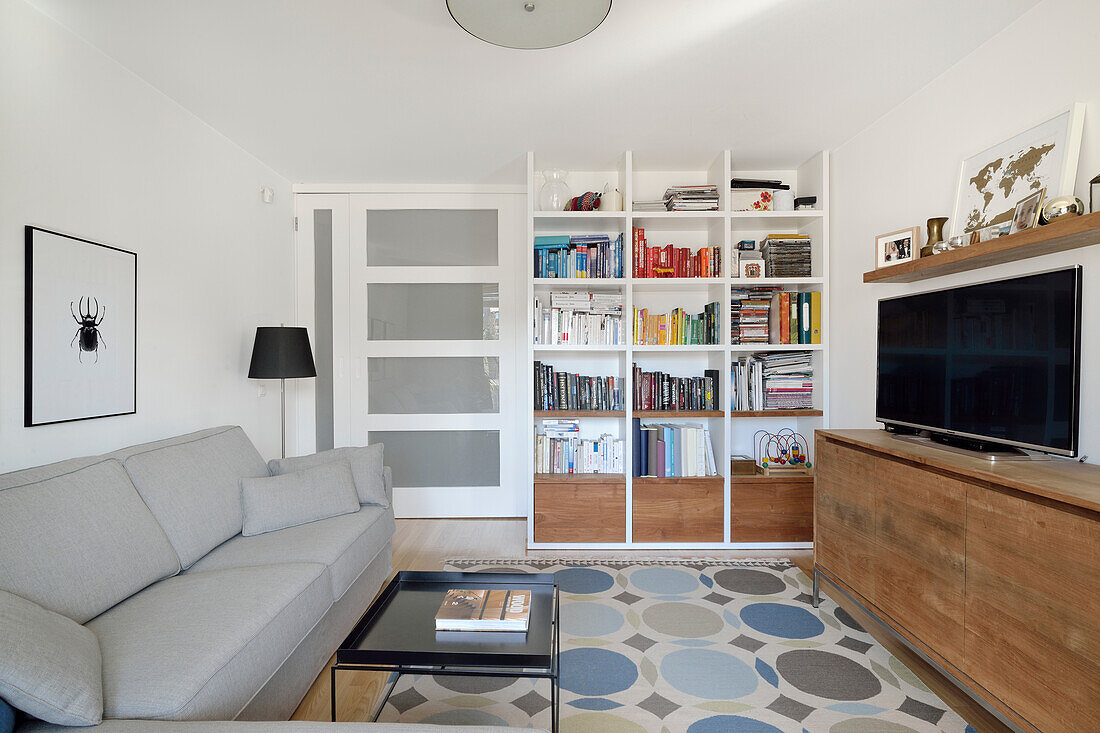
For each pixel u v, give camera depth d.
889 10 2.11
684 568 3.22
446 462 4.29
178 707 1.27
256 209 3.68
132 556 1.82
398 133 3.29
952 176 2.54
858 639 2.38
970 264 2.25
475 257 4.26
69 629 1.34
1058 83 2.00
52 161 2.12
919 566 1.98
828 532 2.63
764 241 3.82
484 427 4.28
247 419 3.55
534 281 3.61
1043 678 1.46
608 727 1.80
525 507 4.29
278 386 3.96
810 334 3.66
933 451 2.09
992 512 1.64
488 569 3.21
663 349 3.61
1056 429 1.76
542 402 3.74
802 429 3.87
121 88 2.48
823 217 3.61
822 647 2.31
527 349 3.75
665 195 3.72
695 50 2.39
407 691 2.03
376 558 2.80
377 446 3.07
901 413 2.60
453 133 3.30
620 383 3.81
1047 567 1.45
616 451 3.73
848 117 3.08
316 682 2.10
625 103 2.90
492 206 4.23
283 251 4.06
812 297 3.66
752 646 2.32
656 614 2.62
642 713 1.88
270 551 2.20
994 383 2.02
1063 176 1.93
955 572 1.79
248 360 3.56
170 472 2.25
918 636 1.98
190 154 2.97
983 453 2.03
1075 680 1.37
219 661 1.42
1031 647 1.50
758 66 2.53
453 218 4.25
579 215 3.58
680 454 3.63
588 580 3.04
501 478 4.29
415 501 4.28
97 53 2.34
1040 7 2.07
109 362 2.38
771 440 3.99
